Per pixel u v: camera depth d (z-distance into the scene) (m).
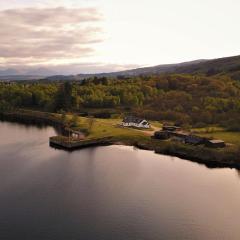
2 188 80.38
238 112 157.38
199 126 145.12
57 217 66.56
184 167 99.00
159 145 119.75
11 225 63.34
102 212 69.06
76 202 73.44
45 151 116.94
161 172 94.44
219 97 194.38
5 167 97.00
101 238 59.75
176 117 167.75
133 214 68.44
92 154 113.31
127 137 131.88
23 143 129.50
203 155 105.94
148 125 147.75
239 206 72.88
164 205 72.75
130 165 100.62
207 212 69.94
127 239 59.66
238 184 85.56
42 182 85.12
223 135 126.62
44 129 161.88
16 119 196.12
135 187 82.62
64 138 127.50
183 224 65.00
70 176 90.00
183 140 119.44
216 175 92.25
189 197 77.06
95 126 152.88
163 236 60.88
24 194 77.06
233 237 61.12
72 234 60.78
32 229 62.09
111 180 87.38
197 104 182.62
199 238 60.59
